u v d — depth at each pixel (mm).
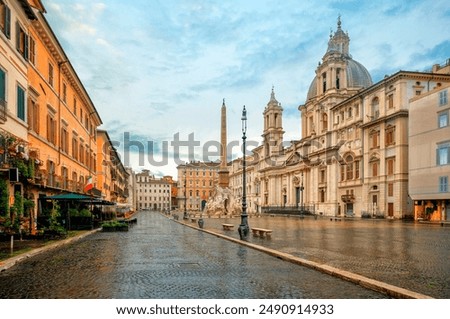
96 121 54375
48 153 28812
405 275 10711
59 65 32031
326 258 14148
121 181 100312
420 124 48125
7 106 19984
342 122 69812
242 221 23641
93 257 14922
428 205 47469
